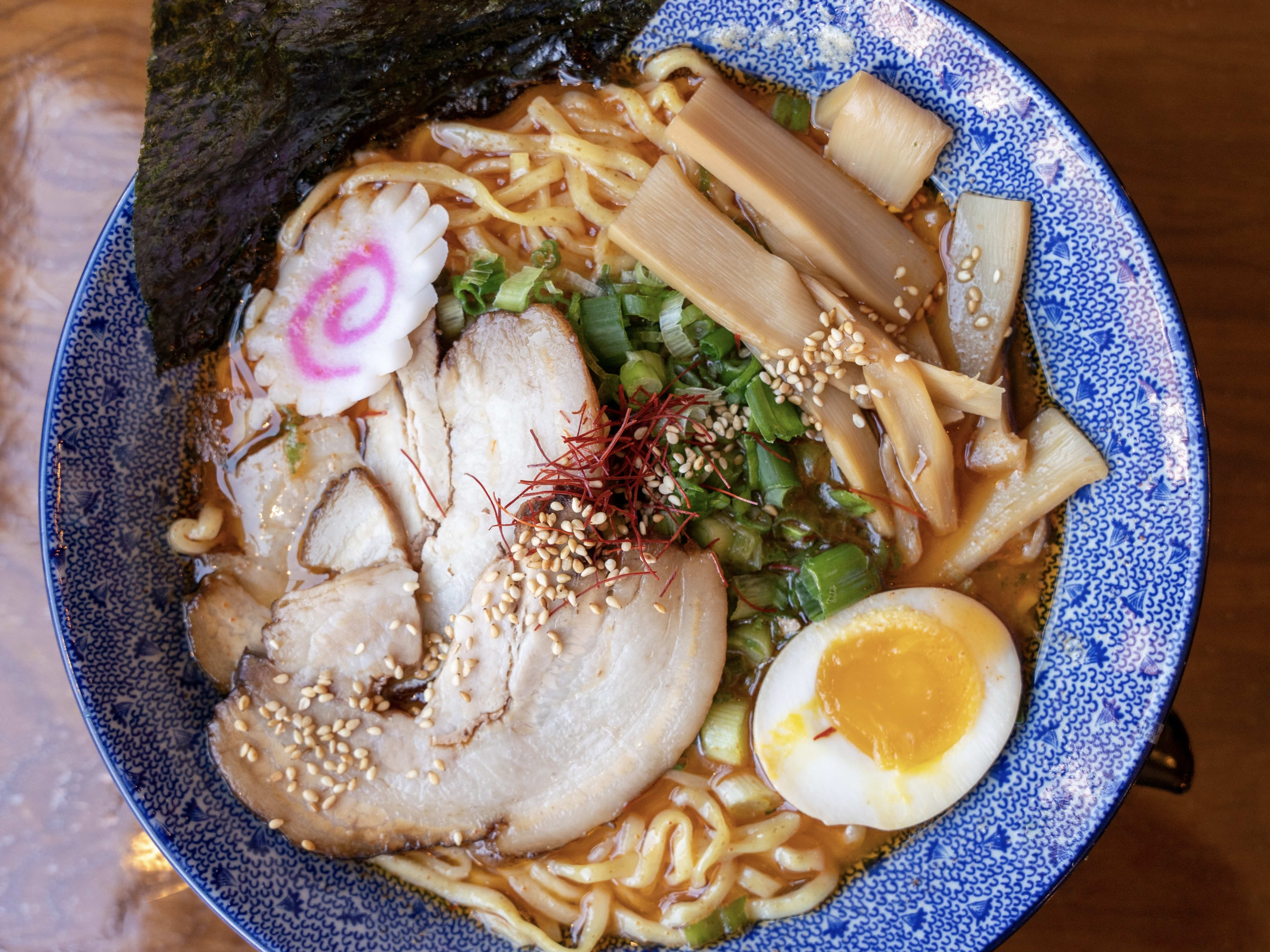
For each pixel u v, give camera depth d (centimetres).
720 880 25
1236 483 26
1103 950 26
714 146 24
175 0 22
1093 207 24
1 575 27
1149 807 27
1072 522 24
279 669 24
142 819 24
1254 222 26
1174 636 23
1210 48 27
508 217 26
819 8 24
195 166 23
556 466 24
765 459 24
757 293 24
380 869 25
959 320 25
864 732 24
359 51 24
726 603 24
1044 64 26
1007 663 24
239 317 26
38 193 27
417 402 25
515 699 24
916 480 24
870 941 24
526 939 25
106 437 24
